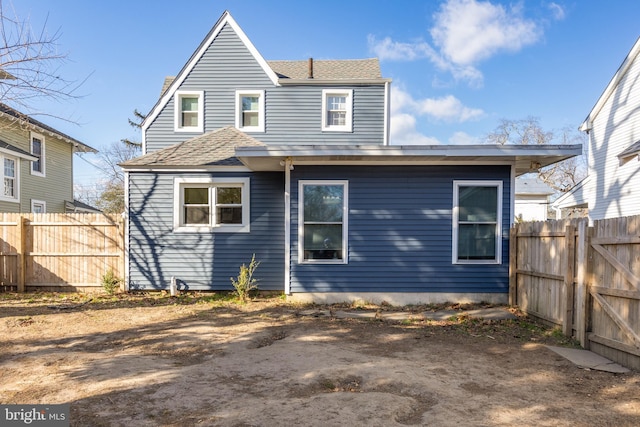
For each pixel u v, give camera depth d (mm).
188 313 7402
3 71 7375
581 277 5555
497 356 5035
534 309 7145
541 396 3750
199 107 11445
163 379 4098
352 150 7508
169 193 9477
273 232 9492
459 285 8289
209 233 9461
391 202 8383
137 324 6559
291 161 8109
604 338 5051
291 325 6633
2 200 14859
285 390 3836
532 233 7199
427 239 8336
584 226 5512
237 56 11578
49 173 18156
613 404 3570
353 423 3123
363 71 13359
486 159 7926
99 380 4055
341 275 8367
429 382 4078
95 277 9586
